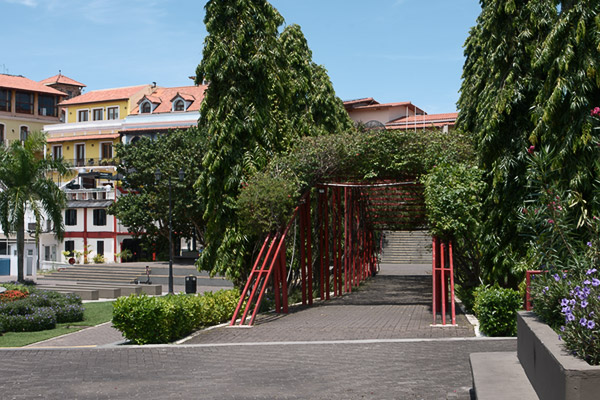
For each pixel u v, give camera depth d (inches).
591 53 533.0
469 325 570.6
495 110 628.4
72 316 846.5
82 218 2278.5
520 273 610.5
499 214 634.2
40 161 1318.9
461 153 700.0
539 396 206.1
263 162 789.2
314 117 1234.6
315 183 794.2
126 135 2433.6
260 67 805.2
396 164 717.3
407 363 375.6
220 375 363.6
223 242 789.2
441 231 641.0
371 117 2386.8
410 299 925.2
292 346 466.0
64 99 3063.5
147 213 1756.9
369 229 1300.4
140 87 2728.8
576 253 287.6
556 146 554.3
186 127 2348.7
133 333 525.7
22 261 1300.4
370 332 541.3
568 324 193.9
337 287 1053.8
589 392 161.0
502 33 639.8
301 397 301.0
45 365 422.9
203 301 636.1
